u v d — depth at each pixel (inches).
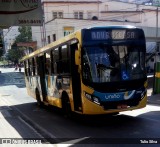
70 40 428.1
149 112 495.5
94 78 386.9
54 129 414.9
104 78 388.5
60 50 478.9
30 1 558.9
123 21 1796.3
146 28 1562.5
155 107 550.9
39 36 2059.5
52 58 528.1
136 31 412.8
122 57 400.8
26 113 608.4
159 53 1523.1
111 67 393.1
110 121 432.8
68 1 1911.9
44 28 1774.1
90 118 465.4
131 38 409.4
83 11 1947.6
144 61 413.7
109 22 1732.3
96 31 396.5
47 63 566.3
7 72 2672.2
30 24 560.4
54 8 1894.7
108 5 2011.6
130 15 1993.1
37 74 663.8
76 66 416.5
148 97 679.7
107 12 1973.4
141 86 404.5
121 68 396.5
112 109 387.9
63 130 402.6
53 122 471.2
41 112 604.1
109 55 396.2
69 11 1919.3
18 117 560.4
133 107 397.7
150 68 1644.9
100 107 383.2
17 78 1968.5
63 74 466.6
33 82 719.7
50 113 578.9
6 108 724.7
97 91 384.2
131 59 404.8
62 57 469.1
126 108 393.4
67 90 452.1
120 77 393.4
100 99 384.2
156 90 732.0
